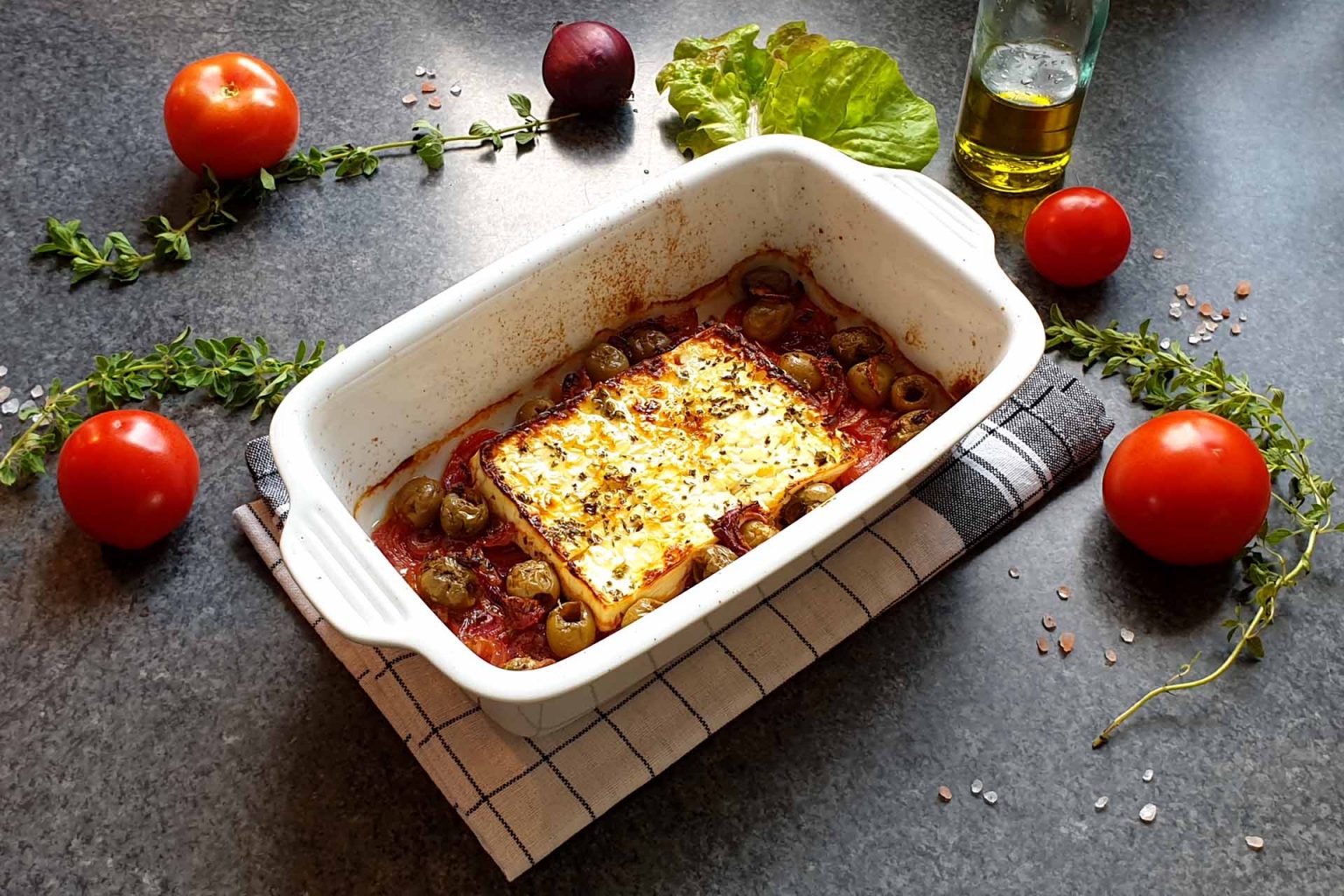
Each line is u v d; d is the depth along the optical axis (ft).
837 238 4.47
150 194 5.29
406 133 5.49
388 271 5.06
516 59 5.76
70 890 3.65
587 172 5.37
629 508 3.99
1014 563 4.30
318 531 3.46
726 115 5.28
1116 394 4.71
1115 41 5.83
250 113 5.05
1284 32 5.88
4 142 5.43
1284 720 3.98
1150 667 4.09
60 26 5.83
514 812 3.68
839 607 4.07
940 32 5.84
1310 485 4.22
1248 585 4.24
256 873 3.68
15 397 4.69
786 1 5.93
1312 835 3.78
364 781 3.84
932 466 3.92
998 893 3.67
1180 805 3.83
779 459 4.10
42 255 5.08
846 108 5.13
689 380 4.26
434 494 4.09
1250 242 5.17
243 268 5.06
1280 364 4.81
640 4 5.92
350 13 5.90
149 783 3.83
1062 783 3.86
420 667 3.93
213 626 4.15
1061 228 4.79
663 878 3.68
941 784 3.85
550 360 4.42
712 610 3.32
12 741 3.91
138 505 4.09
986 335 4.12
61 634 4.13
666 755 3.79
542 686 3.18
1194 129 5.53
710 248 4.55
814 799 3.82
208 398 4.67
